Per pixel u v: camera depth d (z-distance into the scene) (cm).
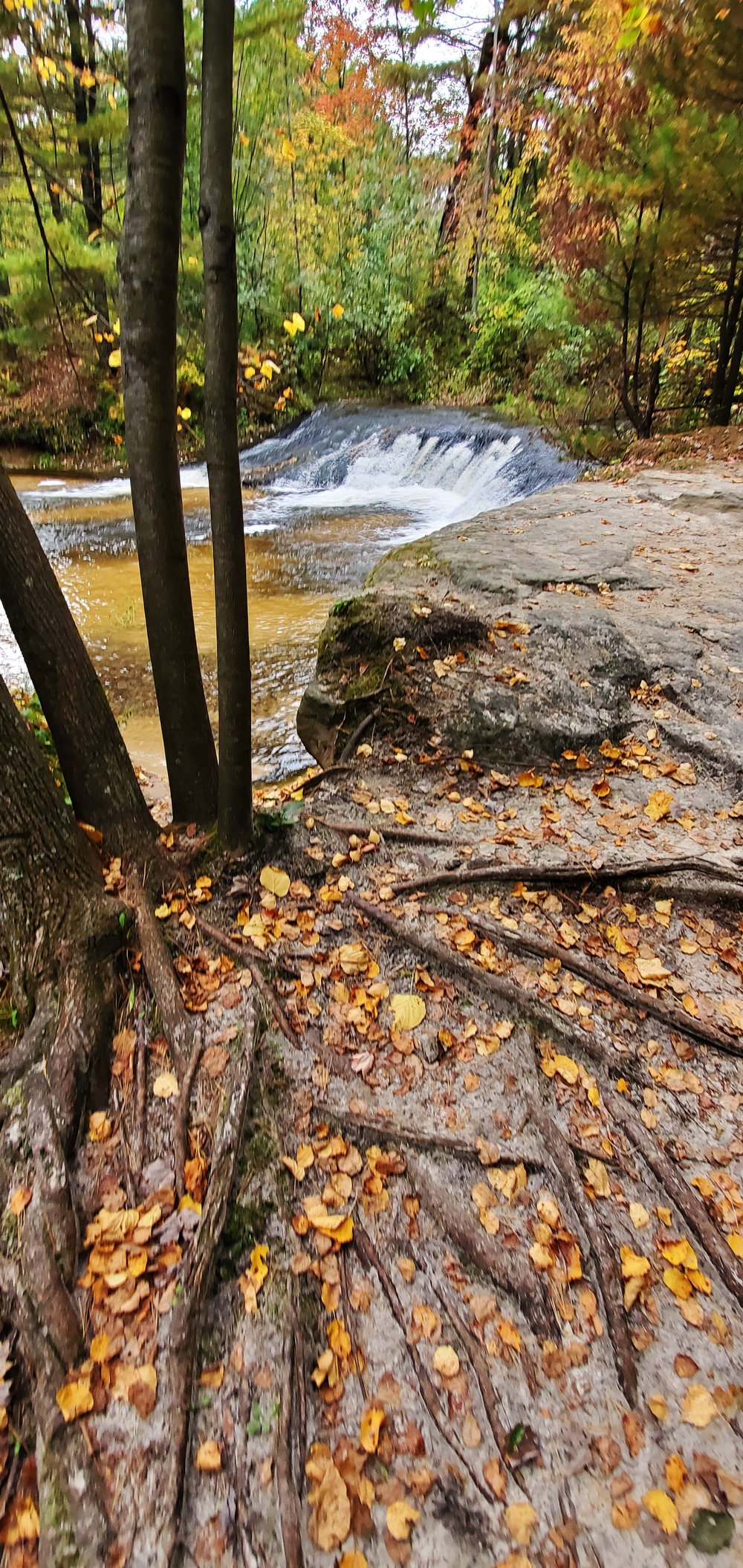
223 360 256
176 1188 227
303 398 2148
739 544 727
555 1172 241
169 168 254
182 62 246
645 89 1153
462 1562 171
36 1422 184
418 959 309
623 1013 292
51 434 1875
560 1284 217
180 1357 193
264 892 327
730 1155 250
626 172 1129
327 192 2188
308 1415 193
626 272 1198
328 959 305
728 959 317
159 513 298
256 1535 171
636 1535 175
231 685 304
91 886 288
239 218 1875
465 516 1360
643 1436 190
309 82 2120
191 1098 249
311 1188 235
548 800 407
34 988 258
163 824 430
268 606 898
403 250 2183
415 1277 218
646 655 497
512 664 482
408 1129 250
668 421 1414
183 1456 180
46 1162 221
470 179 2128
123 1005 275
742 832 377
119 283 269
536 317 1827
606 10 1271
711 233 1123
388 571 641
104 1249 212
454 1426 191
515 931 317
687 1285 218
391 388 2214
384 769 439
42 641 307
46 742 396
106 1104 248
